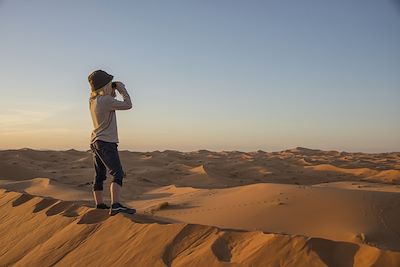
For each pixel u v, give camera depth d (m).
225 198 7.78
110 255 4.82
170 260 4.27
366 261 3.28
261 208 6.27
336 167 33.84
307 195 6.38
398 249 4.35
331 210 5.69
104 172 6.39
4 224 7.16
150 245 4.61
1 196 8.66
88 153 43.41
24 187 15.69
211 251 4.02
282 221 5.68
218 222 6.12
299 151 79.44
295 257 3.53
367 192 6.21
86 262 4.93
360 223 5.14
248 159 48.59
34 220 6.77
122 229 5.25
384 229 4.95
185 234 4.54
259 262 3.65
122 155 42.03
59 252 5.39
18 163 28.41
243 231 4.42
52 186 14.93
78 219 6.04
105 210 6.13
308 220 5.52
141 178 24.77
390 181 26.27
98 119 6.08
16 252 5.96
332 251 3.50
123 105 6.05
